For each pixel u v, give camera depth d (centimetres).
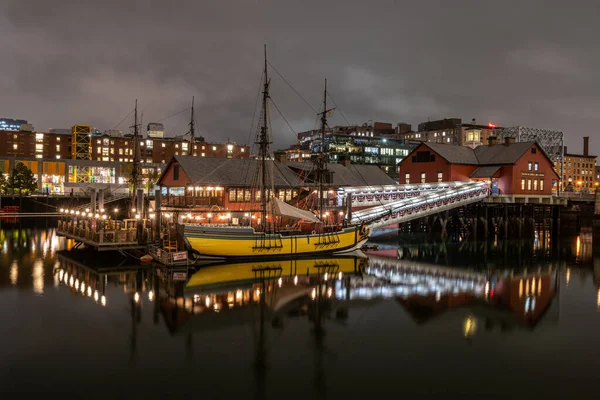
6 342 2380
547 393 1938
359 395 1898
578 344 2484
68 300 3150
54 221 8938
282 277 4000
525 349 2408
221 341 2458
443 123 18425
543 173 8000
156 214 4716
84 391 1892
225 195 5991
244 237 4591
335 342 2472
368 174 8088
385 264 4762
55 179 13100
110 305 3056
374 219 5906
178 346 2380
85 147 15512
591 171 19000
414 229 7962
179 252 4319
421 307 3148
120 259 4653
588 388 1981
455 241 6888
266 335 2556
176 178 6372
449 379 2052
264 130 4788
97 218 5194
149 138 16138
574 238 7794
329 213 6056
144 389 1917
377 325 2759
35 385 1933
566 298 3462
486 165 7912
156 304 3098
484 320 2883
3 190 11475
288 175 6706
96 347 2344
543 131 11394
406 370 2139
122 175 13875
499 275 4312
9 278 3778
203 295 3344
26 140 14838
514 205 7775
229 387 1947
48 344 2367
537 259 5312
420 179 8219
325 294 3447
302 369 2131
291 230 5097
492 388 1972
